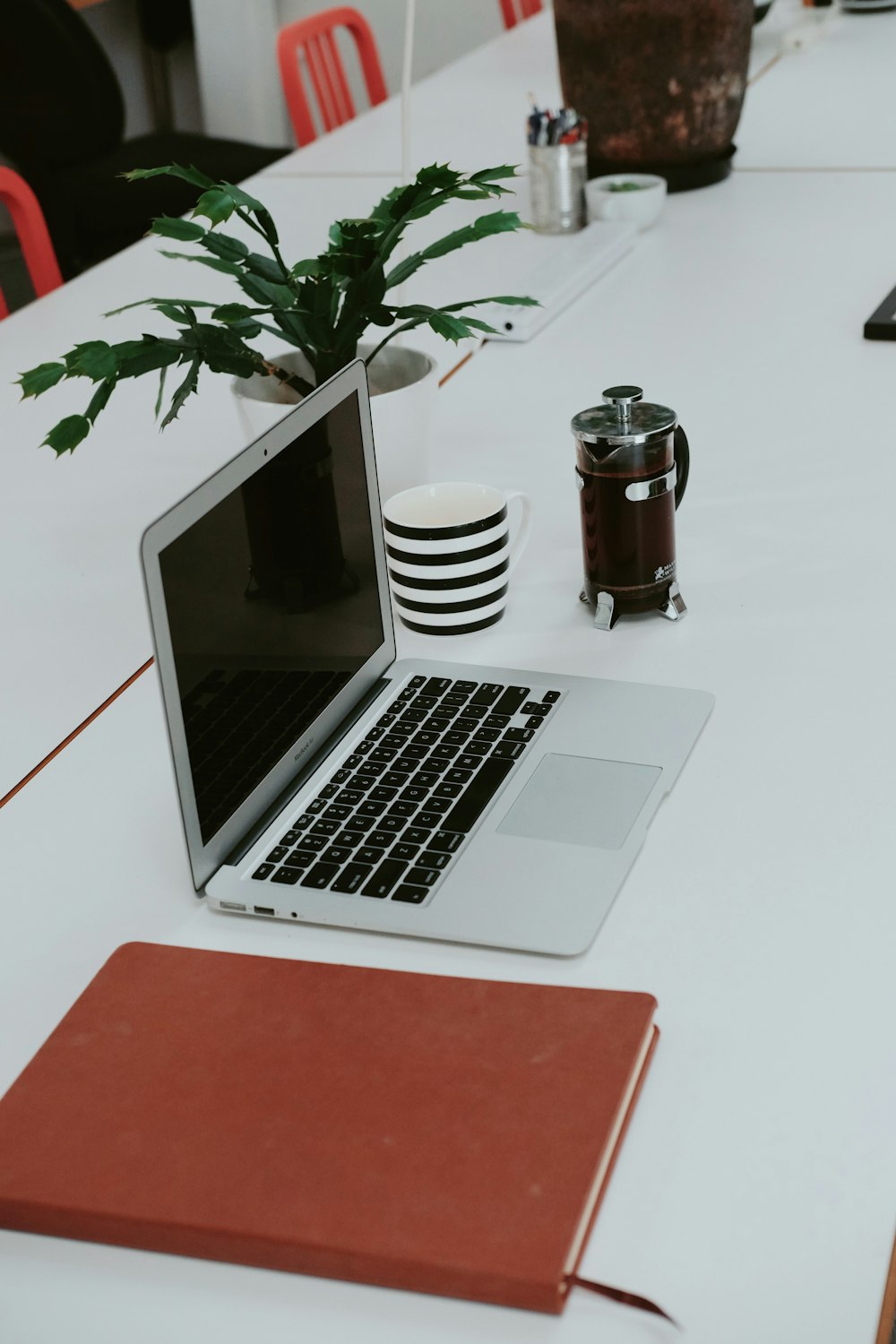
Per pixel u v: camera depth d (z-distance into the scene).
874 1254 0.65
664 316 1.78
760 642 1.13
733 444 1.45
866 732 1.01
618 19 2.04
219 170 3.52
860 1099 0.73
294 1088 0.73
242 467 0.93
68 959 0.88
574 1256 0.65
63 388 1.76
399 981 0.80
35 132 3.42
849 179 2.18
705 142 2.17
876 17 3.09
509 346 1.76
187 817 0.88
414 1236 0.65
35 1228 0.70
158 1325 0.66
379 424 1.28
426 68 4.86
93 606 1.28
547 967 0.83
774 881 0.88
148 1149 0.71
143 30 4.67
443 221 2.16
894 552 1.23
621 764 0.98
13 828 1.00
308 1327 0.65
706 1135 0.72
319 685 1.02
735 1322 0.63
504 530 1.16
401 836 0.93
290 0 4.72
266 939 0.87
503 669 1.11
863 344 1.64
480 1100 0.71
